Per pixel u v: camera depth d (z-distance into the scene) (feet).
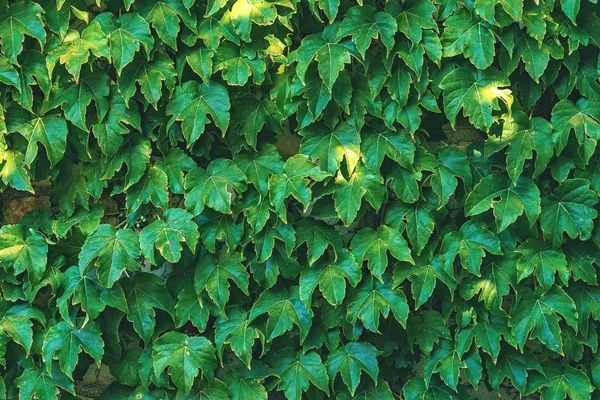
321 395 9.43
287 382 9.18
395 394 9.77
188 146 8.85
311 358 9.23
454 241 8.99
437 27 8.68
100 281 8.66
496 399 10.07
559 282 9.18
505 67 8.76
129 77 8.77
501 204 8.80
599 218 9.01
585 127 8.73
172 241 8.67
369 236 9.11
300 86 8.79
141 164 8.98
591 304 9.11
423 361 10.00
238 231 9.02
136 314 9.14
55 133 8.86
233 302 9.35
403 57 8.68
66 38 8.78
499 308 9.03
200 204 8.79
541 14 8.66
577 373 9.20
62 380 9.13
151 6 8.83
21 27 8.63
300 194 8.66
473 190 8.87
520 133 8.80
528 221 9.00
